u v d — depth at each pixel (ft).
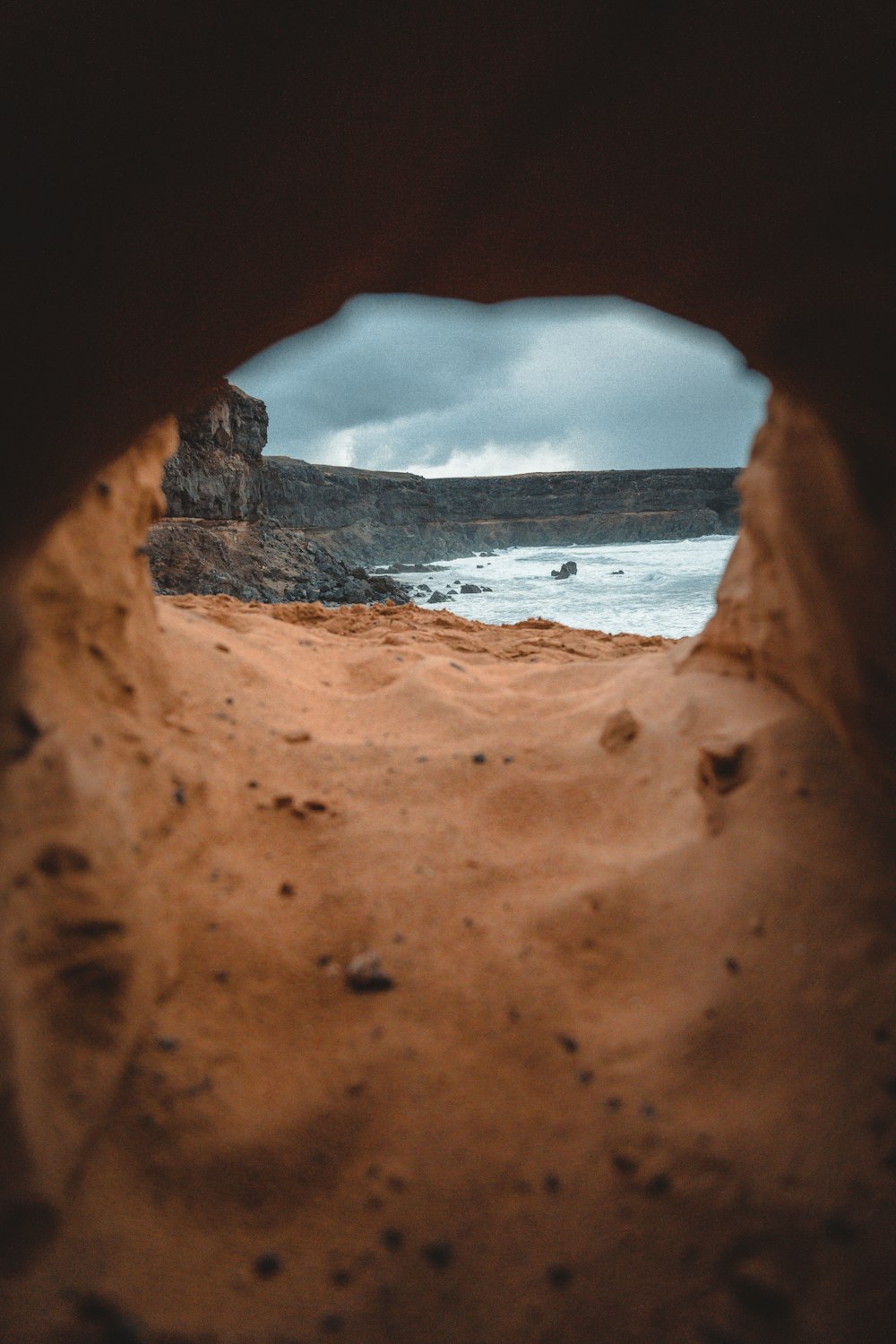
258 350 7.06
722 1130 5.48
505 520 287.48
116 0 3.78
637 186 5.79
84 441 5.62
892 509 5.32
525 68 4.86
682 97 4.94
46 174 4.16
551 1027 6.45
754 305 6.08
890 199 4.54
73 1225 4.87
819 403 5.97
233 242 5.63
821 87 4.40
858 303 5.02
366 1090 5.92
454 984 6.85
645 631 77.92
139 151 4.59
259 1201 5.21
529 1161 5.42
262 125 4.93
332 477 243.60
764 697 9.35
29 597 6.28
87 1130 5.26
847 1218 4.88
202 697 10.39
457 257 7.04
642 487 286.87
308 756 10.00
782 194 5.09
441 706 11.63
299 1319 4.55
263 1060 6.15
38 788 5.56
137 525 9.06
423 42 4.69
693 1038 6.18
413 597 116.67
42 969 5.30
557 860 8.35
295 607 19.43
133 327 5.38
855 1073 5.64
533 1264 4.83
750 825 7.71
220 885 7.70
